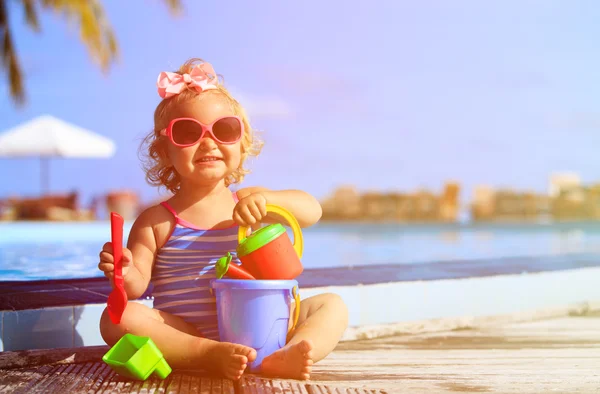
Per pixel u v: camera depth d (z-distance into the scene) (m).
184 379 1.90
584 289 3.68
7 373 1.99
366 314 2.87
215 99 2.17
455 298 3.14
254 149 2.41
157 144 2.24
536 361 2.24
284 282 1.95
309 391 1.76
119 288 1.85
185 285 2.09
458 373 2.04
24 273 4.51
